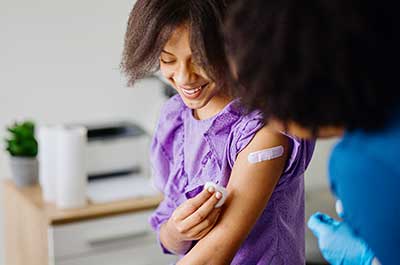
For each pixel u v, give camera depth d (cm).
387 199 86
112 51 269
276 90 83
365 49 79
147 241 228
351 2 78
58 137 216
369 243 91
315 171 286
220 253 118
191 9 110
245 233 118
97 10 263
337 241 121
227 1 108
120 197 228
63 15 259
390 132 85
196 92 119
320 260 246
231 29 87
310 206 269
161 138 142
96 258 221
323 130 88
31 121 252
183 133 139
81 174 219
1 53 254
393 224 86
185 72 115
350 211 91
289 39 80
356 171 88
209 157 130
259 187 117
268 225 126
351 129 86
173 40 113
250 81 86
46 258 219
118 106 274
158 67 120
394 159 84
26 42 256
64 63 263
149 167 249
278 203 126
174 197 140
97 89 269
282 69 82
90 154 238
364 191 88
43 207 221
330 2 78
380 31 80
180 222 119
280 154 117
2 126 260
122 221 222
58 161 217
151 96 276
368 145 87
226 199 118
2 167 262
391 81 82
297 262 131
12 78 257
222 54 109
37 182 243
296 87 81
